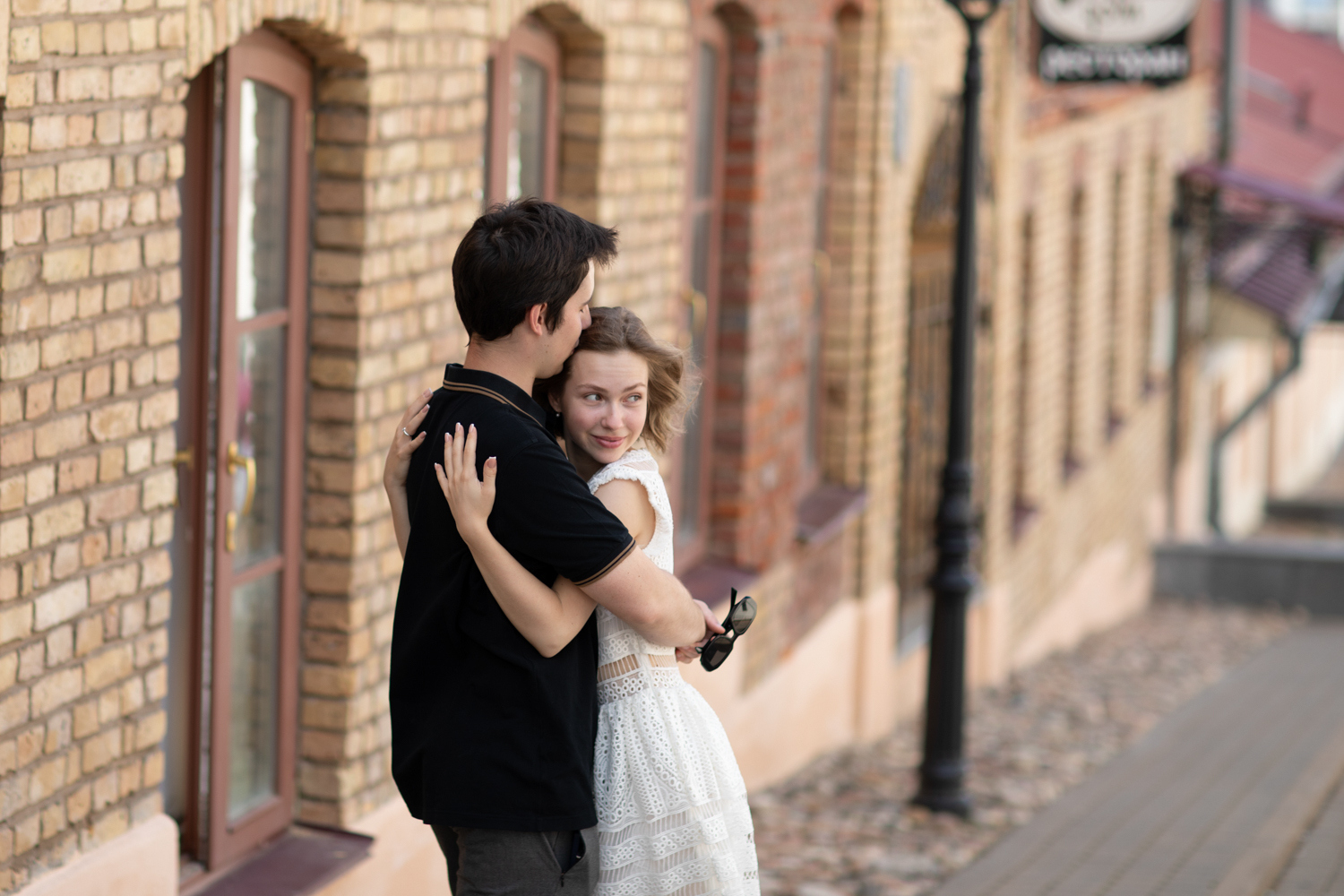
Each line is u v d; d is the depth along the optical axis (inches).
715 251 460.1
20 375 205.9
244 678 282.0
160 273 232.1
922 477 642.8
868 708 584.7
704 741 189.8
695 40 421.7
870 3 532.1
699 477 464.1
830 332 556.7
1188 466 1263.5
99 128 215.9
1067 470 903.1
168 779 266.8
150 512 235.5
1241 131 1539.1
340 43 269.3
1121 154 959.6
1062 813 483.2
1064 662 831.1
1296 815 474.3
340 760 293.9
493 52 335.0
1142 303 1079.0
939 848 438.9
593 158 376.2
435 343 310.0
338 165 280.5
